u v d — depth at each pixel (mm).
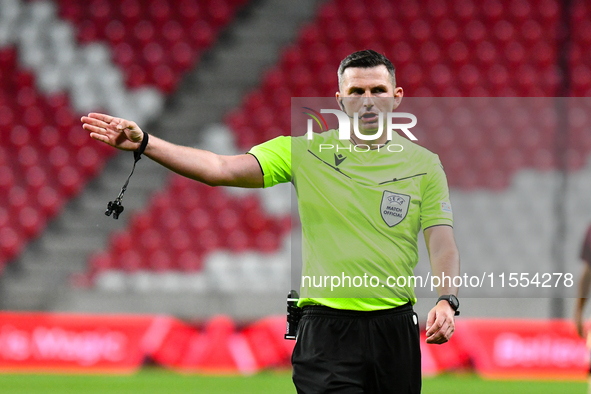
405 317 8570
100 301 31422
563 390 24750
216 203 37938
